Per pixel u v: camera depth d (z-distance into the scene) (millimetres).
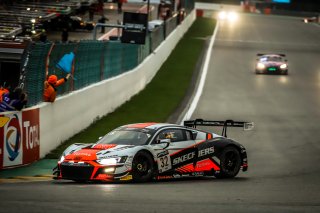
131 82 129000
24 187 48906
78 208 37188
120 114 108750
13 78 94688
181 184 54125
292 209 39156
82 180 54312
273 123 108500
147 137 56250
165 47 199625
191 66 194625
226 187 52438
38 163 69500
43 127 73312
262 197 45594
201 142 59344
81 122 90062
